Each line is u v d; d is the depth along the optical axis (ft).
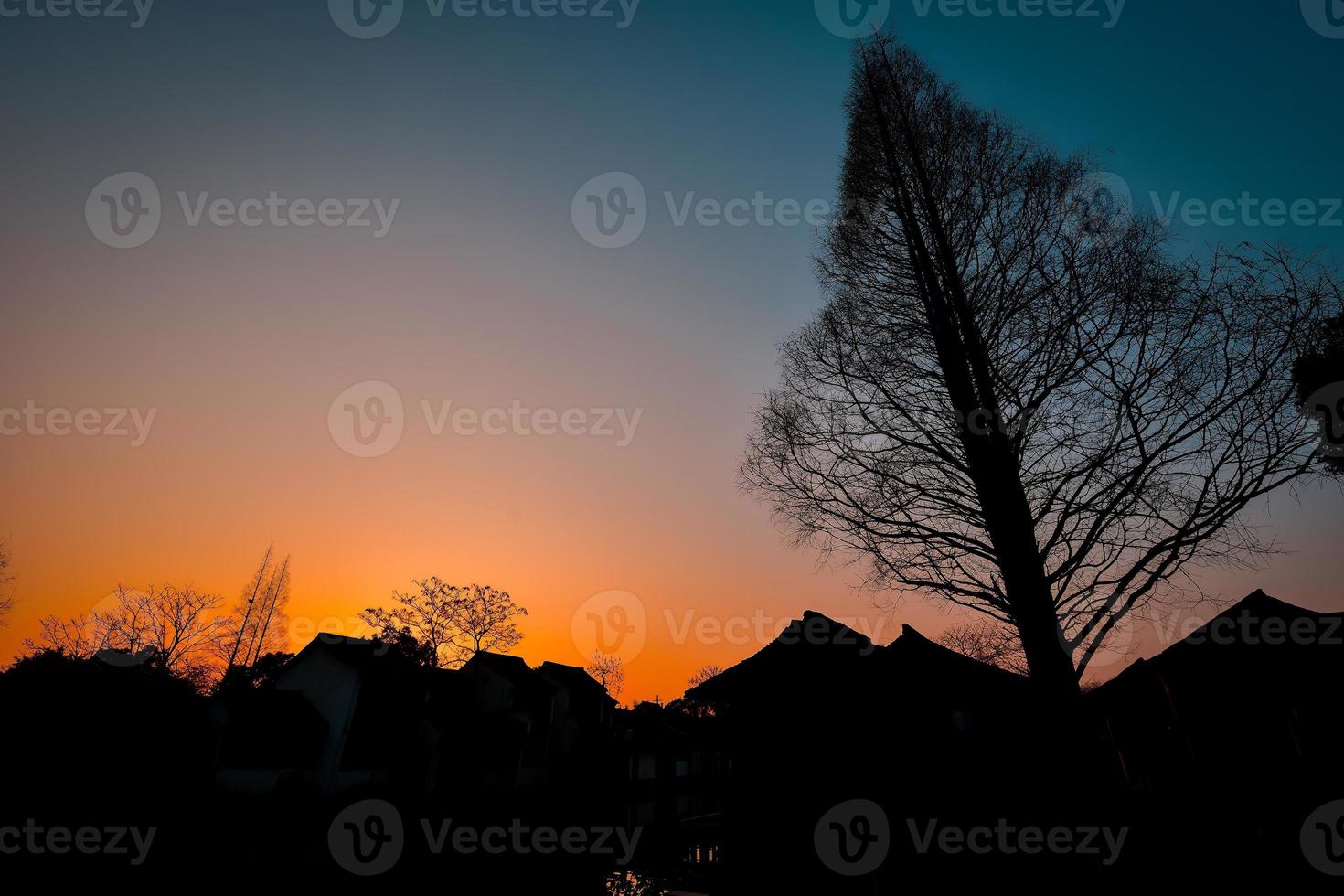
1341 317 16.70
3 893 39.65
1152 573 18.44
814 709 35.91
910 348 26.22
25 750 57.41
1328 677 42.45
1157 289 19.70
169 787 65.31
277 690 86.38
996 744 29.14
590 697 128.98
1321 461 16.70
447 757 90.38
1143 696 50.80
